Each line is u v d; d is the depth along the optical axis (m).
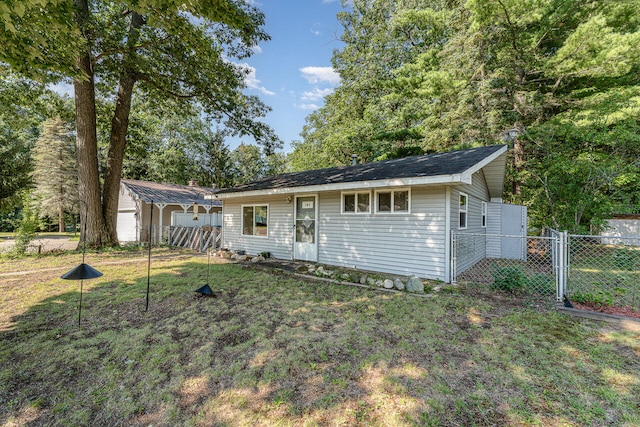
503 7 10.48
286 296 4.97
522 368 2.66
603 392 2.31
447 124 13.81
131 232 17.38
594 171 8.74
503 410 2.12
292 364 2.74
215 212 18.92
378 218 7.10
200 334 3.40
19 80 9.75
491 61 13.09
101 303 4.54
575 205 9.07
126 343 3.16
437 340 3.24
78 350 2.99
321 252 8.27
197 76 10.95
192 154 30.56
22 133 25.59
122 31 8.72
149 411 2.13
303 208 8.78
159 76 10.86
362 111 21.84
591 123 9.20
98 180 10.88
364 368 2.67
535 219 11.41
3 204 17.59
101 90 12.43
